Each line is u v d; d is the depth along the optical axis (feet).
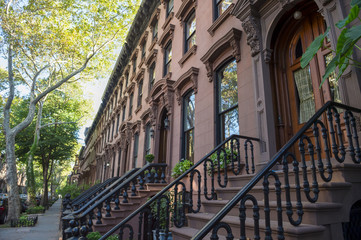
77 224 16.46
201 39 25.68
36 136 66.23
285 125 15.93
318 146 9.41
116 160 53.88
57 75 62.23
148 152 36.45
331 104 9.94
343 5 12.28
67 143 92.12
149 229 12.67
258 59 16.99
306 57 9.23
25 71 51.49
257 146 16.01
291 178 11.64
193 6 28.84
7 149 44.09
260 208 10.75
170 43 35.12
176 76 30.30
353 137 10.98
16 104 84.58
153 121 33.40
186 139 26.45
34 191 65.67
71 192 55.98
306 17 16.05
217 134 20.67
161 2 40.19
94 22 45.14
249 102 17.47
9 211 42.04
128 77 58.03
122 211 20.29
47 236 29.22
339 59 8.65
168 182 25.98
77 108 91.09
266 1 16.96
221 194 14.84
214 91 21.85
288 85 16.67
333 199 8.95
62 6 42.06
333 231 8.61
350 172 9.73
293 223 7.91
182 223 14.07
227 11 21.45
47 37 43.27
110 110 74.69
